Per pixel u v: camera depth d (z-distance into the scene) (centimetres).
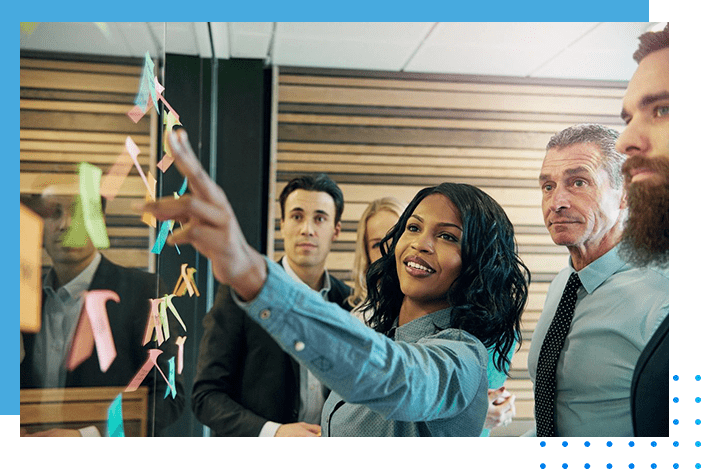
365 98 204
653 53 194
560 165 199
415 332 155
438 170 204
